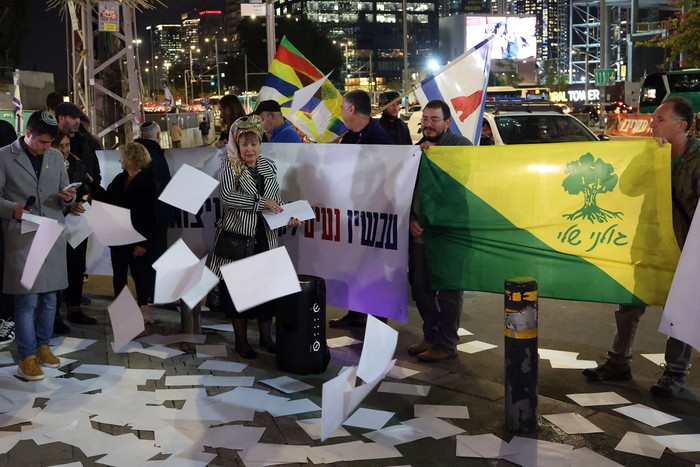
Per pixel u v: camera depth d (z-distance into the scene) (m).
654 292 5.11
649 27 68.19
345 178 6.24
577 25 114.81
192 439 4.48
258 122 5.84
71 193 5.52
